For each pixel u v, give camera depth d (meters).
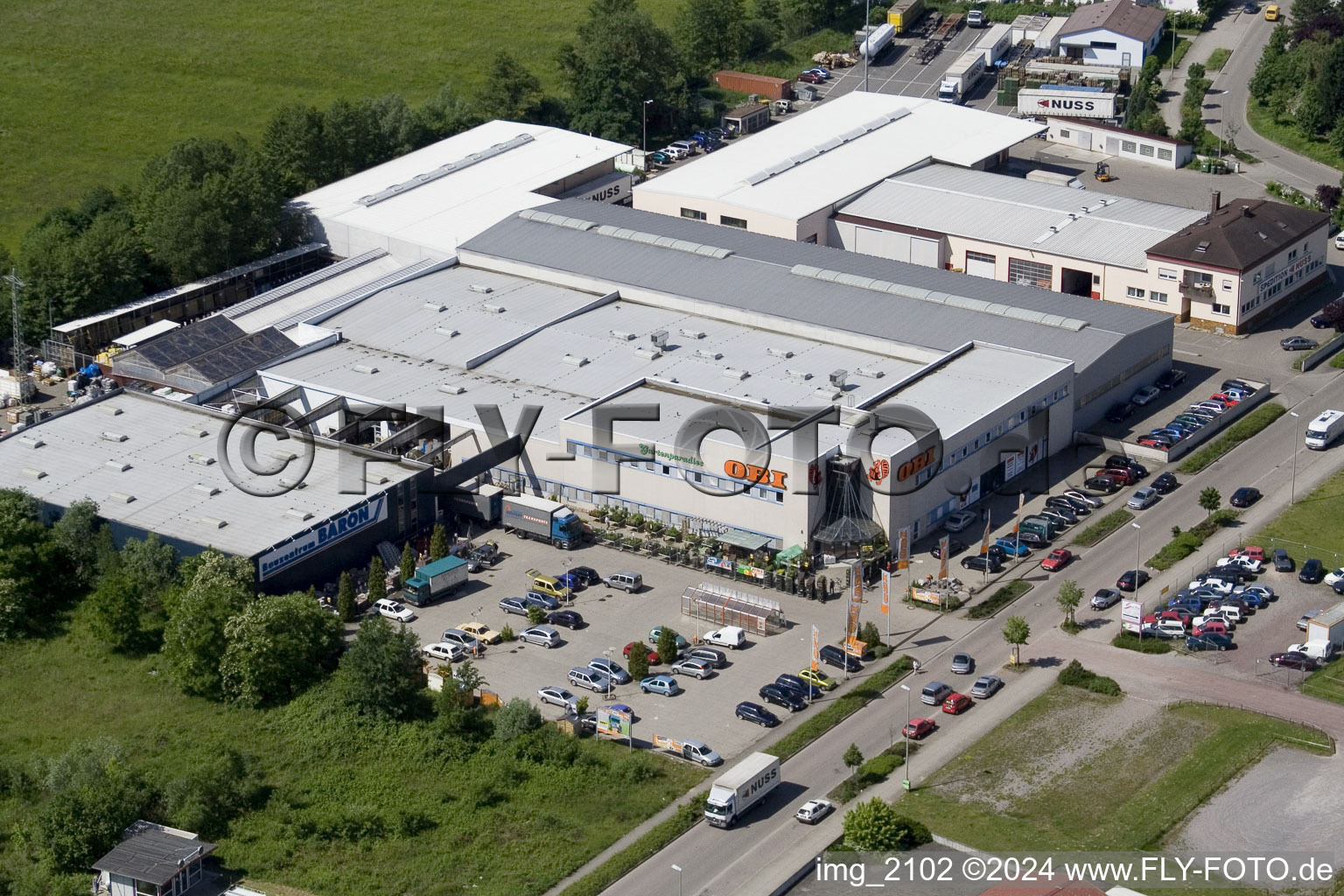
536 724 152.50
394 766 150.50
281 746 153.75
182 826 142.12
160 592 173.00
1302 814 138.75
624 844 139.62
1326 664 160.00
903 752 149.50
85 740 155.00
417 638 161.75
